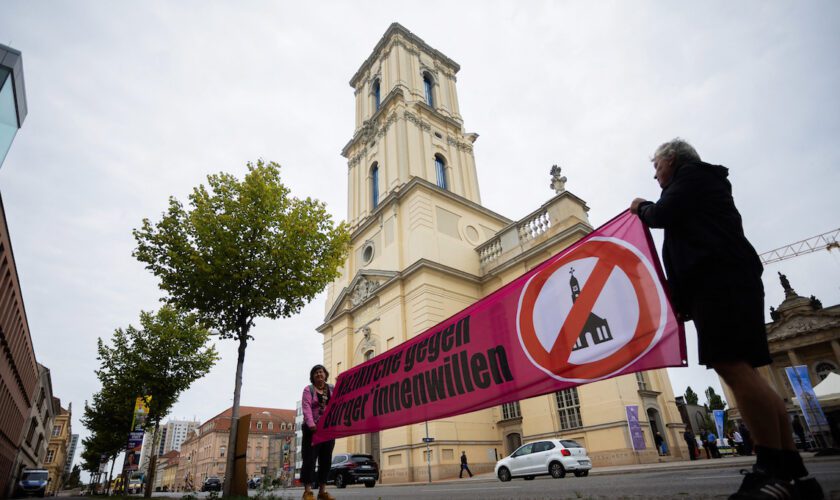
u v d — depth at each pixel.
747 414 1.97
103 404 23.08
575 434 19.03
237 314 12.47
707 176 2.32
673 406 20.47
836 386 15.88
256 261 12.36
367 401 5.32
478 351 4.18
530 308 3.85
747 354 1.97
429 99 37.19
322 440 5.64
